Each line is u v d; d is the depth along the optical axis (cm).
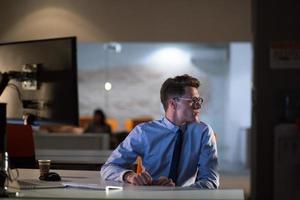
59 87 274
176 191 228
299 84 194
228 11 700
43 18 690
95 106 1202
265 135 196
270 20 196
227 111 1211
